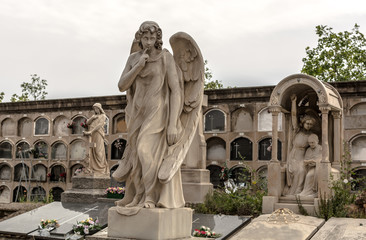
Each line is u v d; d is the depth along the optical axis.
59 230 7.75
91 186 11.62
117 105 17.19
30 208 10.57
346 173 9.98
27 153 18.27
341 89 13.52
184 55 4.98
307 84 8.41
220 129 15.47
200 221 7.31
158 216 4.35
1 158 18.70
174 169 4.55
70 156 17.59
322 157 8.16
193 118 4.88
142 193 4.69
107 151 17.11
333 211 7.61
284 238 5.87
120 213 4.52
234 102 15.31
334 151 8.93
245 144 15.05
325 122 8.23
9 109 18.91
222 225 7.00
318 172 8.20
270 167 8.42
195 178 9.42
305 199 8.11
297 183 8.52
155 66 4.70
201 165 9.96
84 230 7.49
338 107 8.85
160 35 4.74
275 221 6.62
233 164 14.99
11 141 18.59
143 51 4.77
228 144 15.23
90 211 9.19
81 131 17.70
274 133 8.58
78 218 8.58
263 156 14.70
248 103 15.09
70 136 17.67
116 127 17.19
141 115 4.71
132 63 4.78
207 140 15.70
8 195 18.22
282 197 8.34
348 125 13.35
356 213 7.55
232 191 9.20
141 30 4.69
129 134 4.73
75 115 17.83
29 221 8.47
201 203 8.95
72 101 17.86
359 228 6.29
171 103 4.72
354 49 22.08
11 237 7.82
